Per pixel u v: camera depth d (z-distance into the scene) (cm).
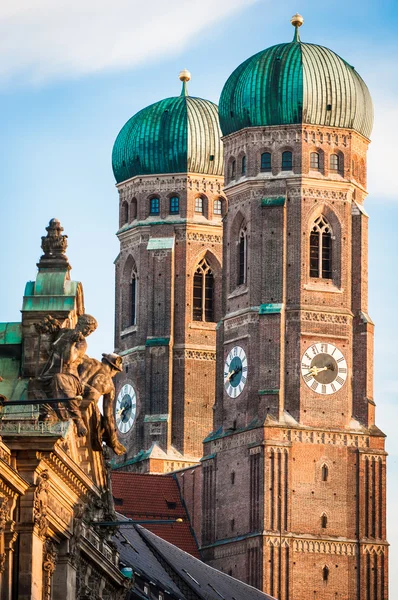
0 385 11681
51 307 11794
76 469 11475
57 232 12006
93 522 12444
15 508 10644
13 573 10650
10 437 10738
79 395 11756
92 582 12725
